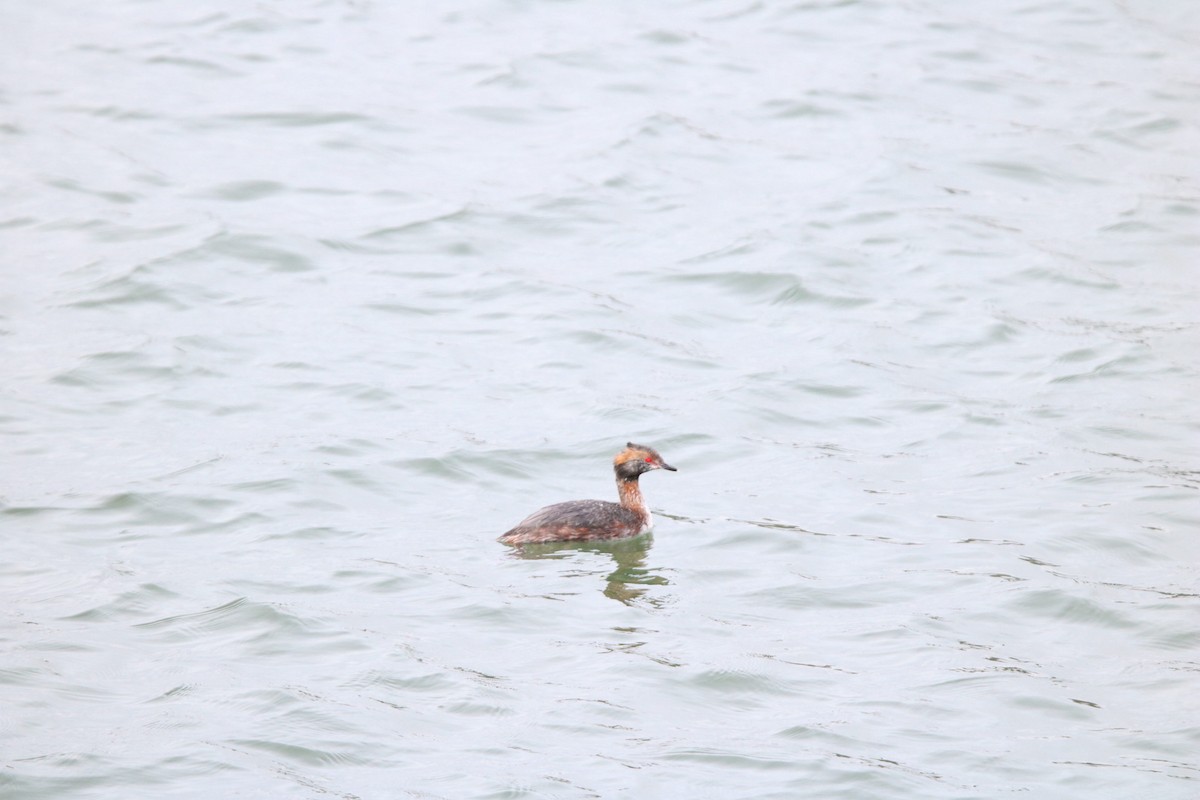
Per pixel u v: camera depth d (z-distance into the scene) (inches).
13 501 737.0
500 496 767.1
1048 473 785.6
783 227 1129.4
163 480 763.4
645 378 911.0
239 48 1487.5
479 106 1357.0
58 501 739.4
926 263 1077.1
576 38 1518.2
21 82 1387.8
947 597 658.2
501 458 803.4
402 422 845.8
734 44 1505.9
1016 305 1014.4
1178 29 1545.3
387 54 1478.8
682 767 528.7
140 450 801.6
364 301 1015.0
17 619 623.2
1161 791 516.1
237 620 626.2
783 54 1481.3
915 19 1567.4
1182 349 941.8
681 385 901.8
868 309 1008.2
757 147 1279.5
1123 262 1077.8
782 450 820.6
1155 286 1039.6
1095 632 631.2
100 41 1497.3
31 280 1018.1
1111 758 538.0
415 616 634.2
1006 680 590.6
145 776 516.4
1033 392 890.7
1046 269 1062.4
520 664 597.3
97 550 692.1
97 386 881.5
